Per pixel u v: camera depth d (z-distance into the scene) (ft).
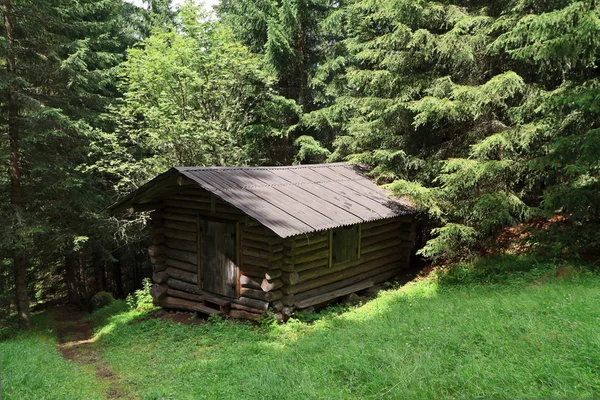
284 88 61.62
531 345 16.57
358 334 23.71
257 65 56.34
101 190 53.93
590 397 12.50
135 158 55.83
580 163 24.36
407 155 41.52
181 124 48.42
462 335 19.15
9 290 53.42
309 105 63.77
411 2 36.19
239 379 19.67
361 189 40.57
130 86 53.16
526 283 28.73
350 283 37.22
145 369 24.77
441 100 33.99
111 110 52.19
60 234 45.32
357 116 52.31
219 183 31.60
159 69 51.72
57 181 43.83
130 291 77.87
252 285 32.30
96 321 45.24
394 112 40.96
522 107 30.37
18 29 42.09
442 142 42.32
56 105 45.50
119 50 70.33
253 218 27.96
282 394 16.44
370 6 40.29
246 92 57.77
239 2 64.23
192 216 36.09
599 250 30.60
